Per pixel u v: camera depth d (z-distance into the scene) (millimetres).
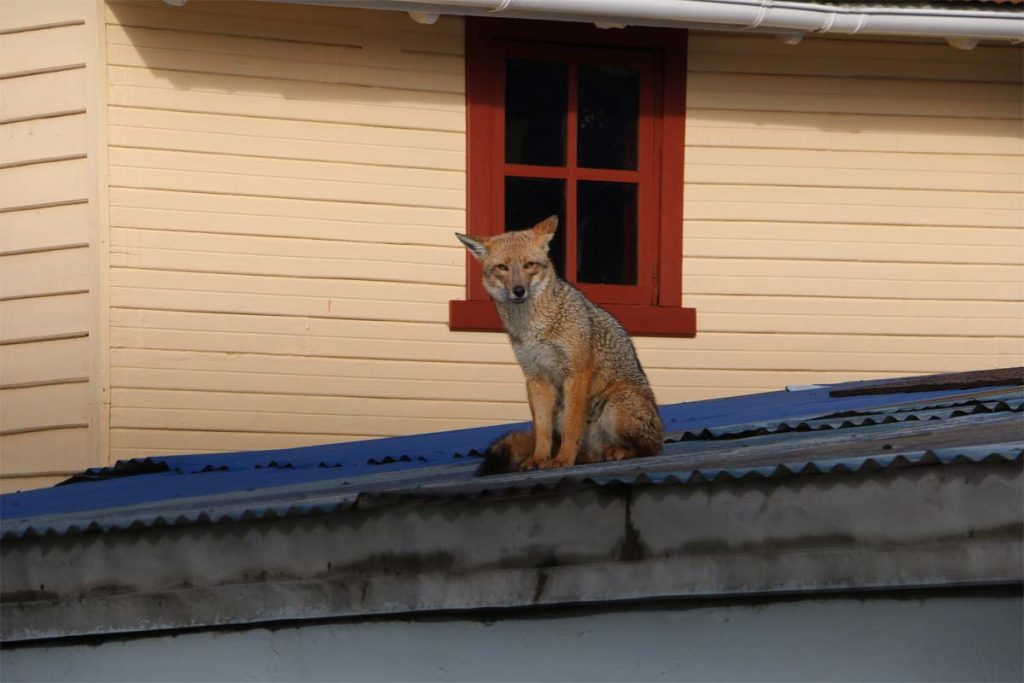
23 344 28984
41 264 28984
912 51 32969
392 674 12242
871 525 11227
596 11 28797
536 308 19562
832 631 11766
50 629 12273
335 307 30281
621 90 32219
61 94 29047
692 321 31766
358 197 30531
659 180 32062
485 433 26766
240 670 12438
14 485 28859
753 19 29750
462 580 11695
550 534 11609
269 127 30047
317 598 11914
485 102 31266
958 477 11125
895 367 32719
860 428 17438
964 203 33062
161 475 22344
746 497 11383
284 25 30188
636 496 11516
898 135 32906
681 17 29359
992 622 11648
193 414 29328
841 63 32750
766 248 32344
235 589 12031
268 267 29938
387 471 19625
